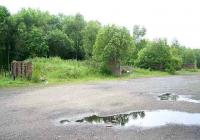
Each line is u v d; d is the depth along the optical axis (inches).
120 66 1412.4
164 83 971.3
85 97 591.8
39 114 419.2
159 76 1476.4
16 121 375.9
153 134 315.6
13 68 962.1
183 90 743.1
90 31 1977.1
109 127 345.4
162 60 1817.2
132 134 315.3
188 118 396.2
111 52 1350.9
